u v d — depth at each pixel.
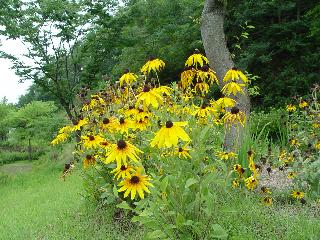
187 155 3.51
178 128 2.82
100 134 4.55
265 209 4.30
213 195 3.46
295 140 6.35
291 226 3.80
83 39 14.28
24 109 18.97
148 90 3.35
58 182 9.43
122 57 16.66
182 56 17.09
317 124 6.50
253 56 13.64
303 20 14.61
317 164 4.73
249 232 3.71
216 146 4.46
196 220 3.45
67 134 5.12
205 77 3.88
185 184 3.36
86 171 5.27
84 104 5.60
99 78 14.45
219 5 7.15
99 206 5.04
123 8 15.24
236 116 3.71
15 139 20.78
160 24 17.14
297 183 4.79
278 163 5.81
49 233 4.63
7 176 13.01
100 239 4.21
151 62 3.69
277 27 14.19
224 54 7.18
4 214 6.46
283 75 13.80
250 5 14.83
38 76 13.96
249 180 4.40
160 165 3.91
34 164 17.52
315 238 3.53
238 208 4.17
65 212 5.45
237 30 15.63
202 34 7.33
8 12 12.88
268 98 13.33
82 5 13.58
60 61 14.20
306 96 11.79
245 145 5.57
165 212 3.50
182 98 3.96
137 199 4.59
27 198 7.88
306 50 14.44
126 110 4.23
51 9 12.99
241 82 6.88
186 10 17.05
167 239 3.30
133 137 4.46
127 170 3.10
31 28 13.08
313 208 4.41
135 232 4.23
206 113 3.79
